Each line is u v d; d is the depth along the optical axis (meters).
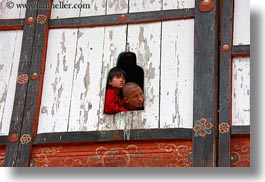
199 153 5.93
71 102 6.42
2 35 6.80
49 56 6.64
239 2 6.56
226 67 6.25
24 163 6.15
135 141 6.12
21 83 6.48
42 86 6.51
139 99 6.28
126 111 6.28
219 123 6.04
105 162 6.11
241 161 5.94
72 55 6.62
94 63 6.56
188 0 6.65
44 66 6.59
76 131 6.24
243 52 6.29
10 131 6.28
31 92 6.43
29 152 6.19
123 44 6.60
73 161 6.16
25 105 6.38
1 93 6.53
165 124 6.17
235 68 6.29
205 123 6.03
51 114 6.38
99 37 6.67
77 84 6.49
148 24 6.64
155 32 6.59
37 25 6.74
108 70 6.52
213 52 6.29
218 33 6.44
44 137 6.23
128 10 6.74
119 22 6.68
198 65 6.27
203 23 6.44
